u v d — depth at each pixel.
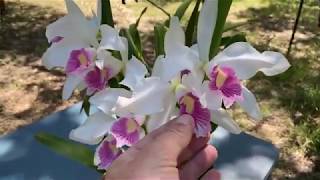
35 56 1.12
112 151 0.27
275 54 0.25
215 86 0.25
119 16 1.35
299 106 0.96
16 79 1.02
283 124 0.91
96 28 0.28
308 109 0.95
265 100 0.98
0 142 0.51
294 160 0.82
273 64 0.25
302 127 0.90
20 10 1.37
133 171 0.23
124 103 0.24
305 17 1.39
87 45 0.28
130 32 0.32
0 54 1.12
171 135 0.24
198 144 0.29
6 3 1.41
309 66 1.11
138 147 0.24
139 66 0.27
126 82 0.26
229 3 0.27
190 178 0.30
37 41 1.19
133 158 0.24
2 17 1.31
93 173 0.47
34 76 1.03
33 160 0.49
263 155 0.51
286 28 1.31
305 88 1.02
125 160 0.24
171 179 0.23
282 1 1.48
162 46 0.29
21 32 1.24
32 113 0.92
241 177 0.48
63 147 0.33
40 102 0.95
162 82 0.24
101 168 0.28
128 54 0.29
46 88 1.00
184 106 0.24
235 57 0.25
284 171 0.80
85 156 0.33
